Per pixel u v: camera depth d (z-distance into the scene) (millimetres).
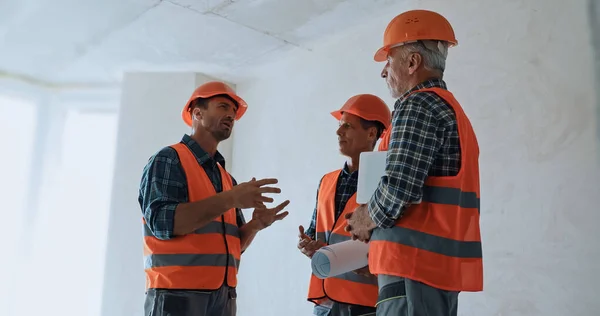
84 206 5117
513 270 2361
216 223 2014
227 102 2217
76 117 5320
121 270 4180
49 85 5180
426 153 1354
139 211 4266
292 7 3330
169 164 1966
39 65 4691
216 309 1968
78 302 4902
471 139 1507
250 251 4152
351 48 3566
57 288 4938
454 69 2789
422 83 1535
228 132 2213
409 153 1344
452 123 1427
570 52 2311
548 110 2352
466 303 2521
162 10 3461
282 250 3857
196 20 3586
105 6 3459
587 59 2246
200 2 3322
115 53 4293
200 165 2078
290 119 4035
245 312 4074
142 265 4145
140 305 4074
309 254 2090
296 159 3898
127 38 3965
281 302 3766
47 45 4219
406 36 1557
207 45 3986
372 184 1553
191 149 2105
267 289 3916
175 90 4492
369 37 3432
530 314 2271
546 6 2436
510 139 2475
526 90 2451
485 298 2447
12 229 4879
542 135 2357
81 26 3803
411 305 1314
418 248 1351
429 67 1544
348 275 1986
